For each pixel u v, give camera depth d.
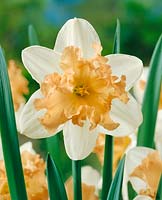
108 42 1.72
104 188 0.48
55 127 0.45
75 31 0.47
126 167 0.48
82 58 0.47
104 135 0.51
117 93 0.46
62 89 0.46
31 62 0.46
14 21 1.69
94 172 0.52
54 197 0.45
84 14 1.74
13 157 0.46
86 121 0.46
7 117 0.45
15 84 0.53
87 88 0.47
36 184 0.48
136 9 1.72
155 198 0.48
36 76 0.46
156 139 0.52
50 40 1.71
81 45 0.47
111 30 1.73
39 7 1.71
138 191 0.48
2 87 0.45
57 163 0.51
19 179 0.46
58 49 0.47
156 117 0.50
